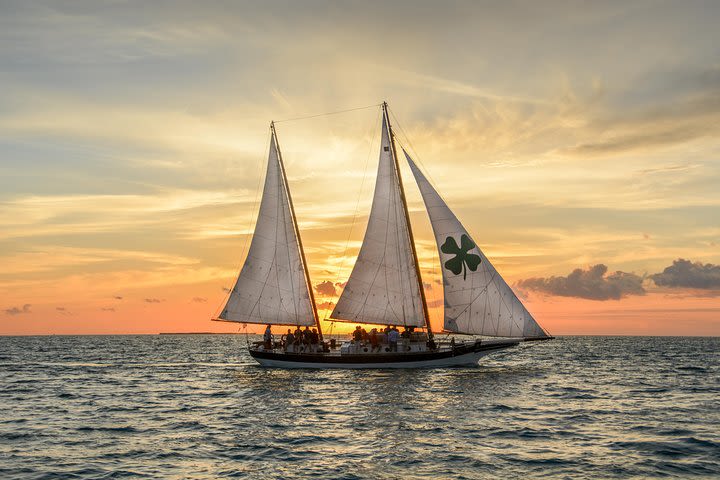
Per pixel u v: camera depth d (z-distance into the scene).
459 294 47.72
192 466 19.77
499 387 39.97
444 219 47.91
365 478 18.33
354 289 50.00
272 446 22.59
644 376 50.97
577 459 20.33
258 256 52.28
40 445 23.00
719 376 51.38
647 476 18.36
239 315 52.25
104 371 59.50
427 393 36.75
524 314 46.34
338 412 30.17
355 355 49.25
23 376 53.62
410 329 49.81
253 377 47.97
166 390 41.25
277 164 52.62
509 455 20.92
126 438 24.31
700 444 22.55
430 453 21.27
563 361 73.38
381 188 49.72
